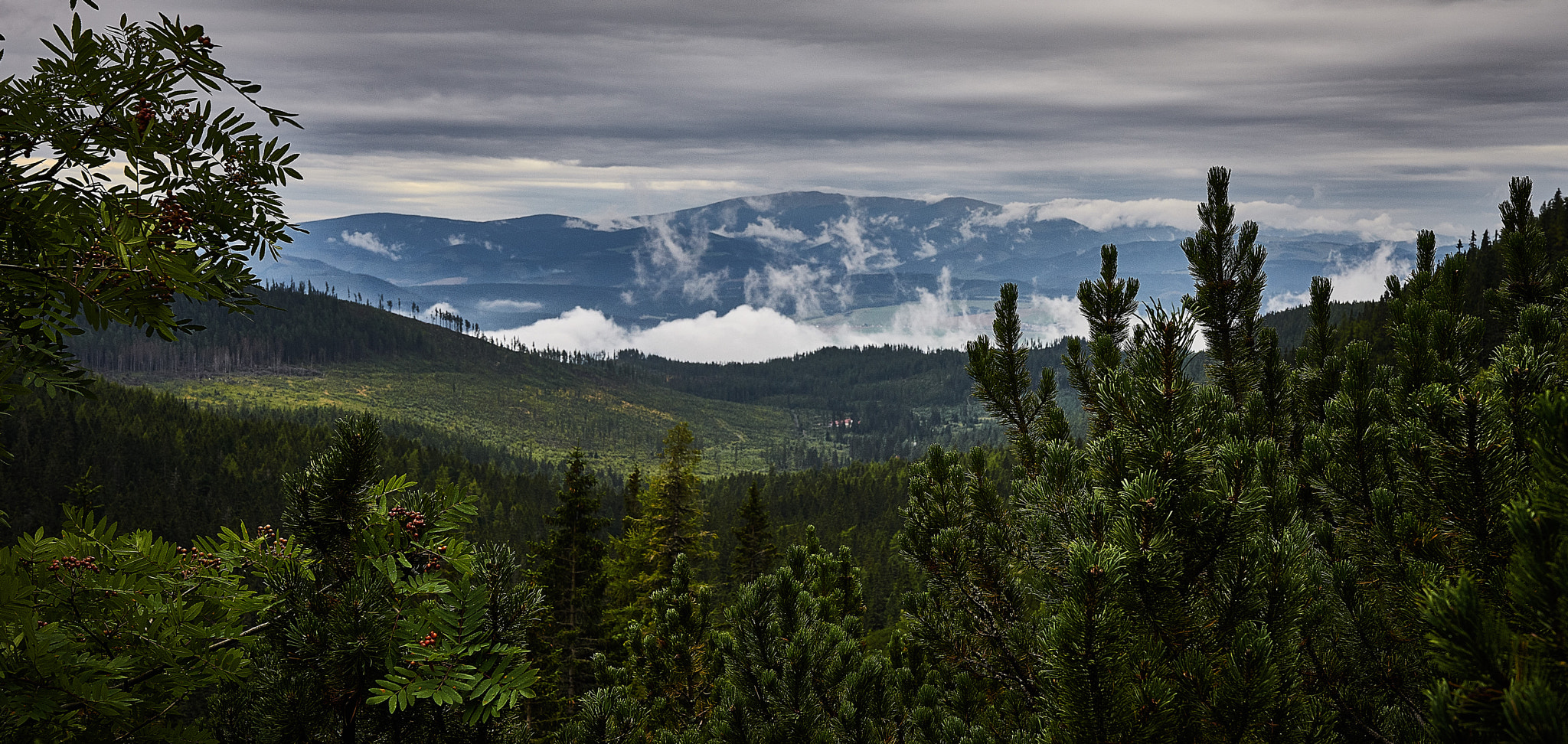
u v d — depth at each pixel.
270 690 3.92
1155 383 4.60
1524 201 7.32
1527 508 2.06
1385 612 4.69
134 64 3.39
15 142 3.15
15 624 3.21
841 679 6.84
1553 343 5.68
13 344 3.19
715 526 114.69
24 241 3.00
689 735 7.18
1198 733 3.64
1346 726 4.73
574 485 29.78
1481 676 2.04
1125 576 3.72
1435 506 4.48
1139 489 3.91
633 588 35.56
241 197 3.82
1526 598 2.03
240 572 4.32
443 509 4.42
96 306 3.01
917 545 6.32
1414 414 4.71
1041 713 5.06
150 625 3.62
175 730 3.69
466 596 3.90
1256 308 7.79
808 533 11.61
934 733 6.38
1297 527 4.42
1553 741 1.78
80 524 3.71
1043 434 7.14
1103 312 7.27
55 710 3.25
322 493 4.24
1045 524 4.89
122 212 3.03
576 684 28.50
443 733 4.37
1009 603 6.01
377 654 3.82
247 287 3.90
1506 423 4.35
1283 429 7.36
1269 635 3.70
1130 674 3.65
